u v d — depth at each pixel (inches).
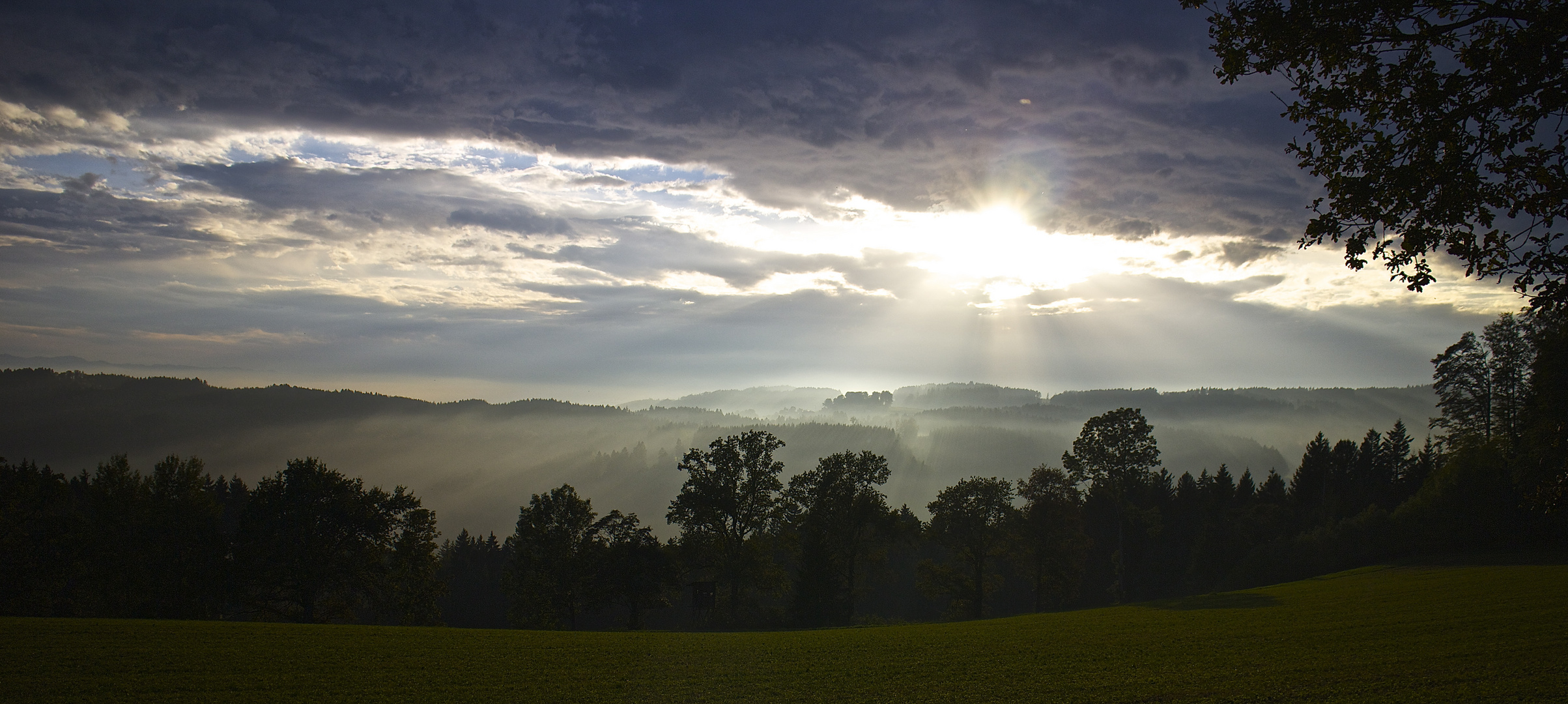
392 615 2092.8
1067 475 2551.7
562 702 756.6
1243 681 775.1
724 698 776.9
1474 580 1537.9
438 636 1173.1
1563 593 1250.0
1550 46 444.5
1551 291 465.1
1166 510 3277.6
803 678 874.1
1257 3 513.3
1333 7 485.4
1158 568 2950.3
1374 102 501.4
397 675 861.2
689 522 2331.4
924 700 757.3
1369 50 499.5
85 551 1818.4
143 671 833.5
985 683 826.8
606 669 919.7
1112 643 1066.1
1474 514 2153.1
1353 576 1973.4
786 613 2237.9
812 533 2256.4
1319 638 1003.9
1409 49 491.8
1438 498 2225.6
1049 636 1185.4
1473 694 674.2
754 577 2321.6
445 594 2126.0
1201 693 735.1
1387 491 3189.0
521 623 2229.3
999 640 1150.3
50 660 856.9
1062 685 800.9
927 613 3100.4
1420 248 491.8
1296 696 708.7
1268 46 511.2
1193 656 933.8
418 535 2046.0
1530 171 464.1
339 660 928.3
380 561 2001.7
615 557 2210.9
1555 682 701.3
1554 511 684.7
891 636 1239.5
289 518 1897.1
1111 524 3115.2
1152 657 940.6
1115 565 2790.4
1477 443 2311.8
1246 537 2802.7
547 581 2236.7
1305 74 524.4
